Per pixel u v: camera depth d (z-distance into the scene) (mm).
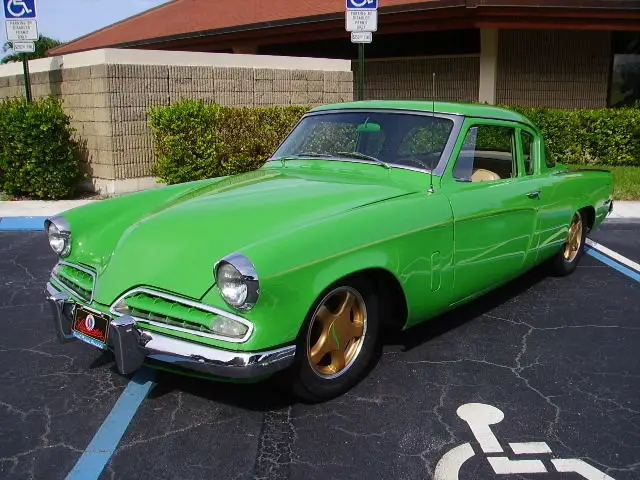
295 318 3031
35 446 3061
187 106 9250
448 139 4121
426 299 3840
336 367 3477
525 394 3635
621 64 13336
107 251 3578
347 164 4328
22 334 4453
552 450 3074
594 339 4449
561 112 11945
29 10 9242
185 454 3004
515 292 5469
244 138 9961
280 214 3391
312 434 3182
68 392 3600
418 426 3271
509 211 4426
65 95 10047
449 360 4059
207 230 3299
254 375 2924
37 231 7621
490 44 12711
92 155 9758
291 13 15133
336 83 12000
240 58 10641
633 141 11797
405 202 3693
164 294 3088
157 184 9883
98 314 3244
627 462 2984
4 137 9211
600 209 6043
